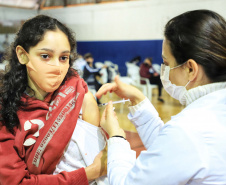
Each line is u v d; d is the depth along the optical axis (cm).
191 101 73
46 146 80
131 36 552
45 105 84
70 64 94
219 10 409
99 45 607
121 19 564
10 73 85
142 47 534
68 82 90
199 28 65
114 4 569
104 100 396
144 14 524
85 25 627
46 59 78
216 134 62
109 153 78
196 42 64
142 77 485
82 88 88
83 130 89
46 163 80
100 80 485
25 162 82
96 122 95
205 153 60
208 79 69
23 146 81
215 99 67
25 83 85
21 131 80
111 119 86
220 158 61
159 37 508
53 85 80
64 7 646
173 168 61
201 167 60
